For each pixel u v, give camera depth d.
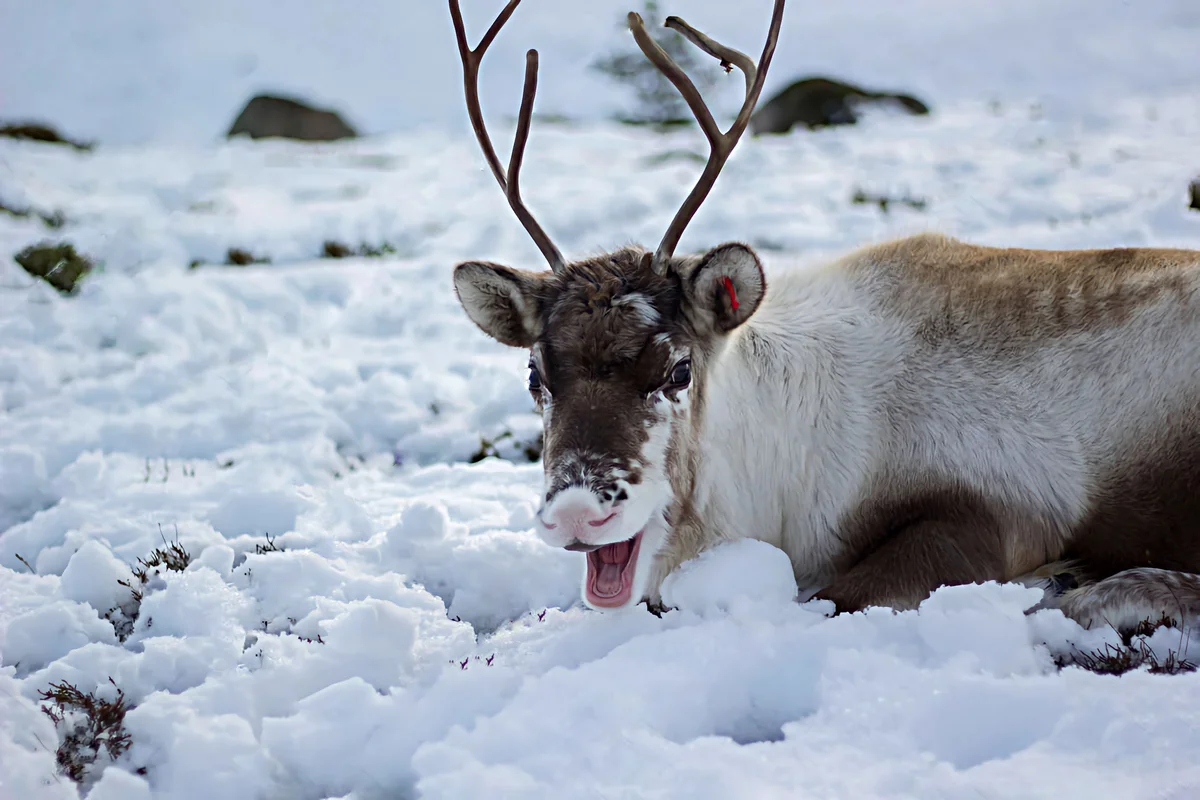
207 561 11.63
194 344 22.50
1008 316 11.21
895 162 42.22
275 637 9.82
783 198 35.06
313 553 11.55
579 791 6.91
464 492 14.66
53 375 20.38
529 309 10.09
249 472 15.31
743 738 8.15
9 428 17.56
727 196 35.72
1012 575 10.95
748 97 10.04
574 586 11.46
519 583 11.52
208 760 7.86
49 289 26.47
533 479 15.25
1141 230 25.17
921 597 10.34
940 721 7.42
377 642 9.21
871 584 10.42
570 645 9.44
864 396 11.30
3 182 36.91
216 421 17.53
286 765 8.02
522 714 7.88
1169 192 28.75
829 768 7.02
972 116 59.56
